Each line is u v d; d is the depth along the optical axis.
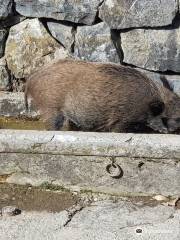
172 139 6.94
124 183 7.09
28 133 7.18
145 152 6.91
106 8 8.81
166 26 8.73
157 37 8.81
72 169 7.14
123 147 6.95
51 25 9.12
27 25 9.20
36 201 7.09
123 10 8.77
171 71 8.92
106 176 7.10
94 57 9.03
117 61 8.99
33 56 9.24
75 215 6.81
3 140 7.16
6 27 9.28
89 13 8.87
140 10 8.72
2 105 9.19
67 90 8.13
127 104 8.03
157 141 6.91
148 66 8.95
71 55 9.12
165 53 8.84
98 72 8.03
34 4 9.02
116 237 6.39
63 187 7.23
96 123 8.25
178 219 6.69
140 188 7.08
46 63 9.21
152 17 8.71
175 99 8.25
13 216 6.82
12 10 9.15
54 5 8.95
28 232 6.53
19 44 9.26
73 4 8.88
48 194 7.19
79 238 6.39
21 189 7.27
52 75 8.21
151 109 8.11
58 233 6.49
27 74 9.31
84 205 7.00
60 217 6.78
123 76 8.03
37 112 9.10
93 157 7.05
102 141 6.98
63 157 7.11
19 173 7.29
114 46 8.94
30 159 7.19
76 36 9.05
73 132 7.18
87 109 8.12
